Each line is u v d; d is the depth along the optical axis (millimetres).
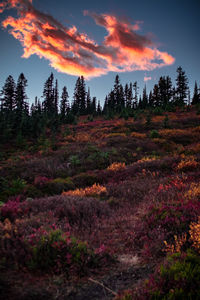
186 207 5520
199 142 21484
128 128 30844
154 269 3568
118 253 4359
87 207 6613
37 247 3773
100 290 3062
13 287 2857
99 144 22062
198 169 10930
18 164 15281
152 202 7000
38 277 3234
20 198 8922
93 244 4656
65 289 3043
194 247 3906
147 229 5094
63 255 3693
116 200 8250
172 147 21078
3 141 26719
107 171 13391
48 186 10922
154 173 11320
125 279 3361
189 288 2664
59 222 5453
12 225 4777
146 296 2584
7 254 3562
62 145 23766
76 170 14922
